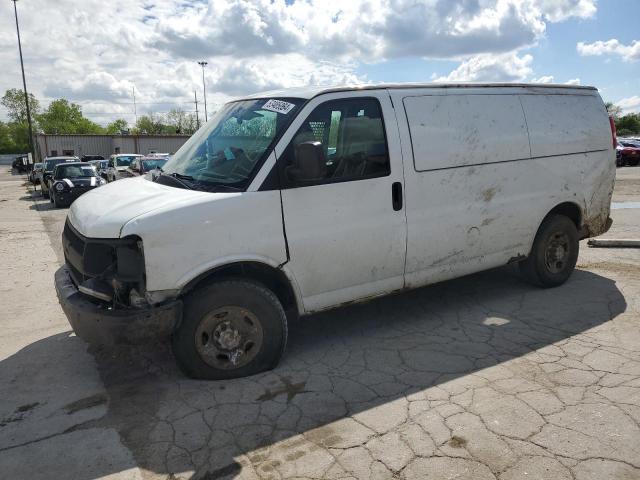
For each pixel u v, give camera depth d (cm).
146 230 340
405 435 309
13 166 5759
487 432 308
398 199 429
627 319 475
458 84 473
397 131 429
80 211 405
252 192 372
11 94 10881
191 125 9325
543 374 377
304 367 404
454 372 386
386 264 434
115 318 343
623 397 341
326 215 398
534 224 526
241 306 378
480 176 475
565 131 538
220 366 383
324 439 309
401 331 470
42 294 644
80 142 5241
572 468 274
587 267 648
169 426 329
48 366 426
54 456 303
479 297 550
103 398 369
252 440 311
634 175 2111
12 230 1191
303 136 391
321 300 412
